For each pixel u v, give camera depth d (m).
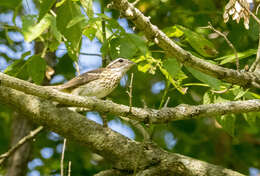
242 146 18.36
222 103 9.99
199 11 14.71
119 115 9.44
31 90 8.66
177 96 13.66
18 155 15.11
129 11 8.62
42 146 17.80
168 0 16.53
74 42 9.69
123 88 14.55
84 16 9.16
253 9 12.16
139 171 10.84
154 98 16.25
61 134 11.05
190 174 10.73
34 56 11.09
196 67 9.59
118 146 10.98
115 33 9.41
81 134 10.94
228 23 13.62
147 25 8.89
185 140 17.48
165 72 10.60
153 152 10.97
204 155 17.67
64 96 8.91
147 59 10.81
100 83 12.78
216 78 9.78
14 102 10.83
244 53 10.67
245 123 13.18
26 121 15.45
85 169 16.95
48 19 10.26
